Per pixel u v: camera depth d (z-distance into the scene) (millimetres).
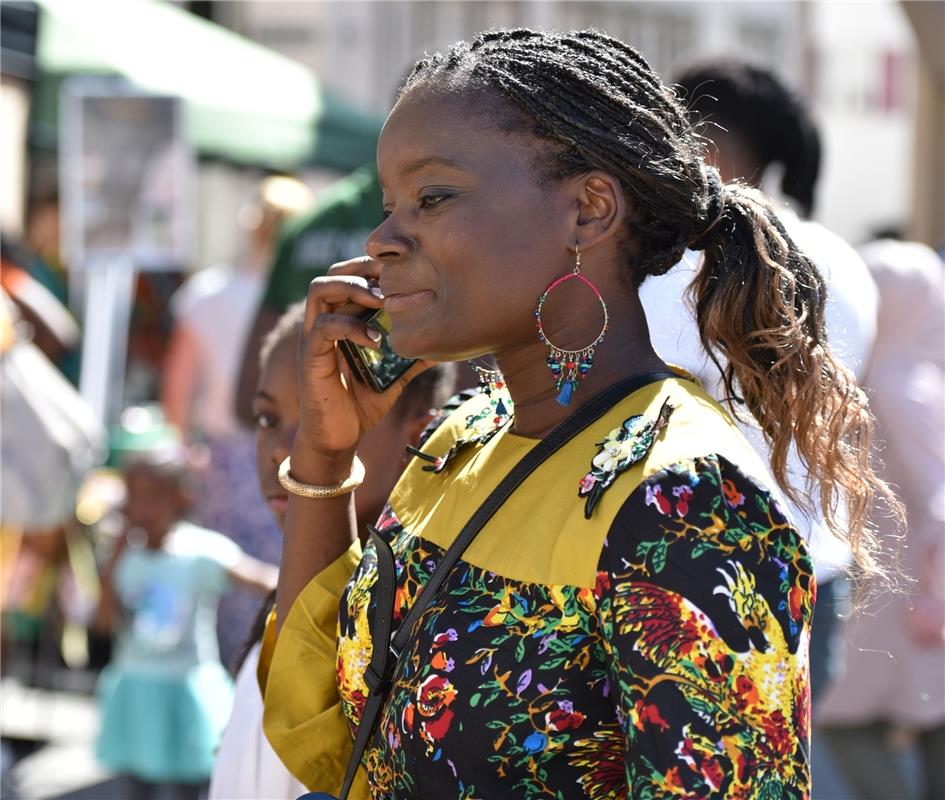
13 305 8219
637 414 2111
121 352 10375
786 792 1874
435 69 2250
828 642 4066
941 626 5082
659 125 2191
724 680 1864
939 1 7848
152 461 6918
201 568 6879
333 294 2533
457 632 2076
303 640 2637
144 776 6785
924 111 8961
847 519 2531
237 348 8391
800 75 17531
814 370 2275
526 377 2297
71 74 9875
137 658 6840
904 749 6855
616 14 18000
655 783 1854
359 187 6188
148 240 8922
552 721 2004
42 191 10352
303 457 2680
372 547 2508
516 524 2125
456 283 2164
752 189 2385
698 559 1902
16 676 8703
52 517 7379
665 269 2271
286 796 2863
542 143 2150
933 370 5090
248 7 17406
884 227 8977
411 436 3379
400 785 2146
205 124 10859
